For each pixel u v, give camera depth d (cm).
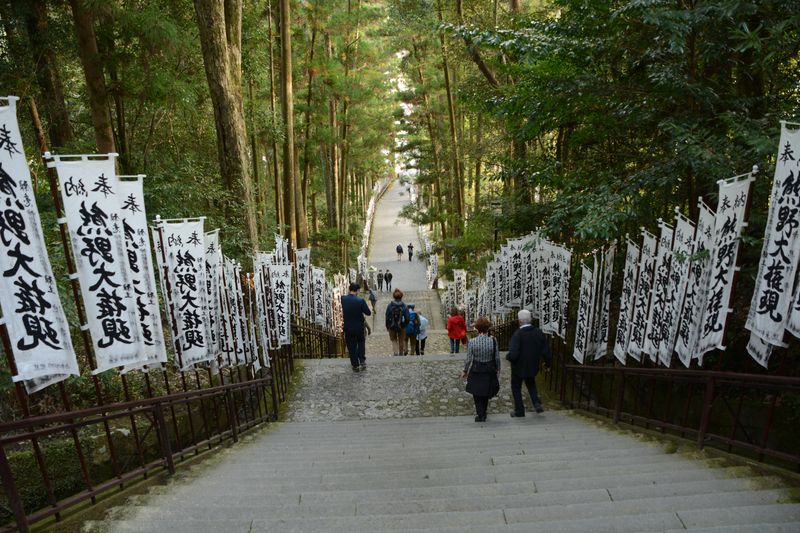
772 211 408
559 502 372
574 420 771
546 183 930
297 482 456
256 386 831
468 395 970
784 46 539
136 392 800
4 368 549
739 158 554
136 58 1025
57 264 712
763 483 377
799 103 596
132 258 496
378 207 6831
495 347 785
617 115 741
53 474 583
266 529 333
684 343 550
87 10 890
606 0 670
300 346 1355
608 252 768
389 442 661
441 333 2284
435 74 2602
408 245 4550
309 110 2342
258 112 1719
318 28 2245
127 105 1255
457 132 2698
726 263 475
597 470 450
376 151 3553
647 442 568
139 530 335
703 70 680
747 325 431
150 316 510
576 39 739
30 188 362
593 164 916
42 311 363
